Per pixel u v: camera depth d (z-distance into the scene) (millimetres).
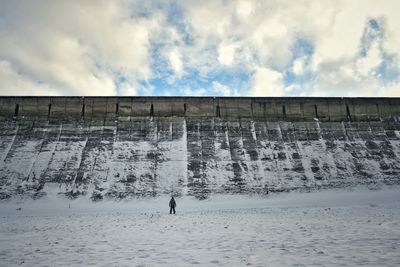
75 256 8750
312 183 37156
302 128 44625
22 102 44281
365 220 16094
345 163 40031
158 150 40219
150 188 35594
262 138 42750
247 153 40438
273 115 45719
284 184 36875
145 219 20688
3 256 8898
